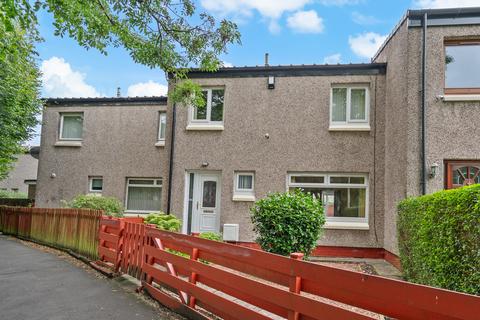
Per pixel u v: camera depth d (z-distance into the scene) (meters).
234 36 7.41
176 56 7.76
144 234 6.28
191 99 9.07
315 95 11.47
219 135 11.84
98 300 5.48
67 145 15.48
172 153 12.02
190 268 4.81
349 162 11.09
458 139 9.00
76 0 6.26
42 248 11.38
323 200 11.20
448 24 9.28
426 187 8.96
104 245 7.99
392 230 9.71
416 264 6.33
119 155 15.16
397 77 9.93
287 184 11.42
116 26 7.14
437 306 2.27
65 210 10.77
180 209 11.84
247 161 11.61
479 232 4.21
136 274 6.40
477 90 9.18
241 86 11.87
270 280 3.61
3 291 6.02
